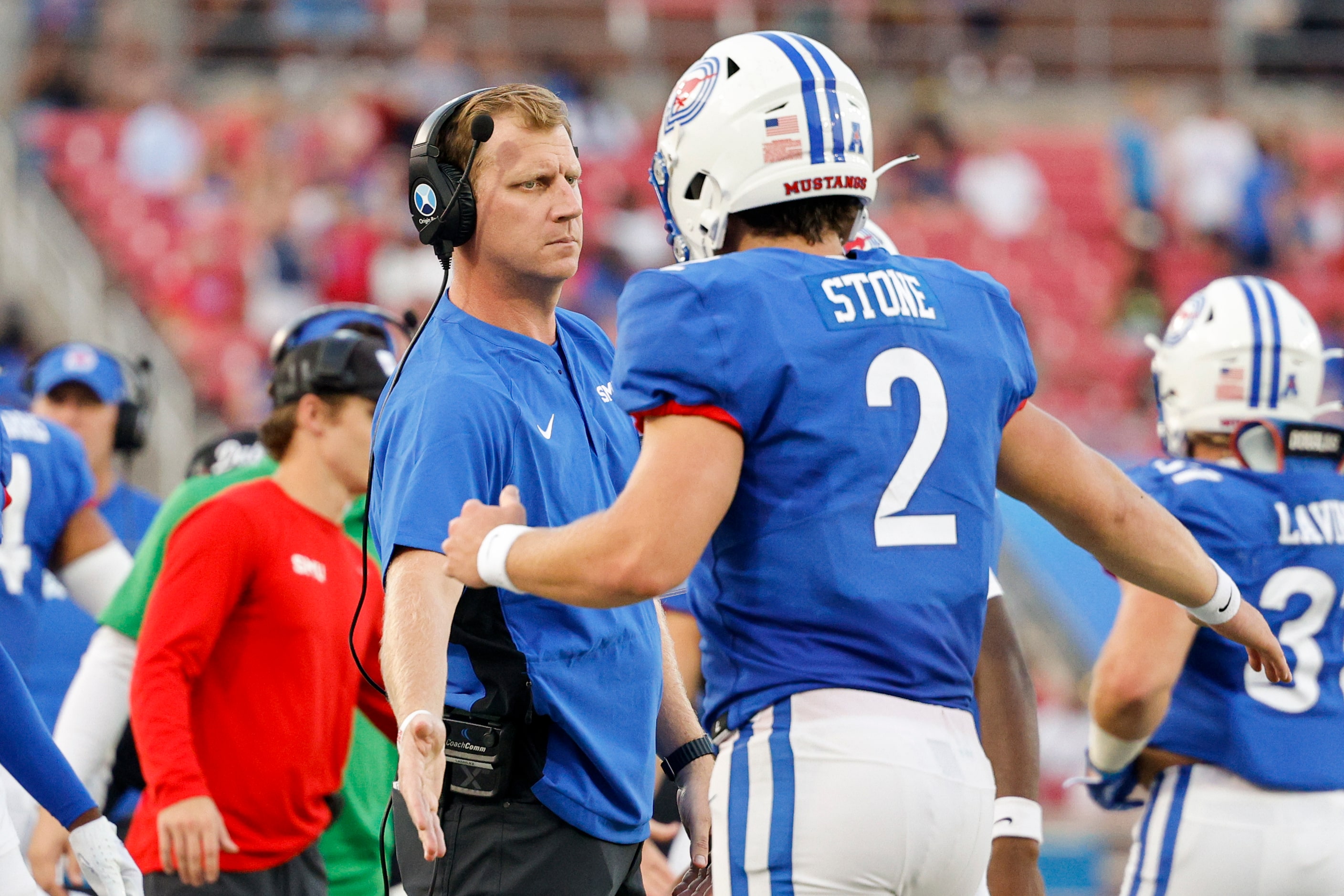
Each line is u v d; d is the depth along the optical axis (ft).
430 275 148.46
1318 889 38.99
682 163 27.68
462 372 31.42
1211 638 39.42
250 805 42.34
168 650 41.32
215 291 149.69
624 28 191.11
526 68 175.52
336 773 44.60
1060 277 171.22
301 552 43.34
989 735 34.68
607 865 32.42
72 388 61.31
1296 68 197.06
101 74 167.22
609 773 32.19
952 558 26.07
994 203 175.32
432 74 167.63
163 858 40.70
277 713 42.65
